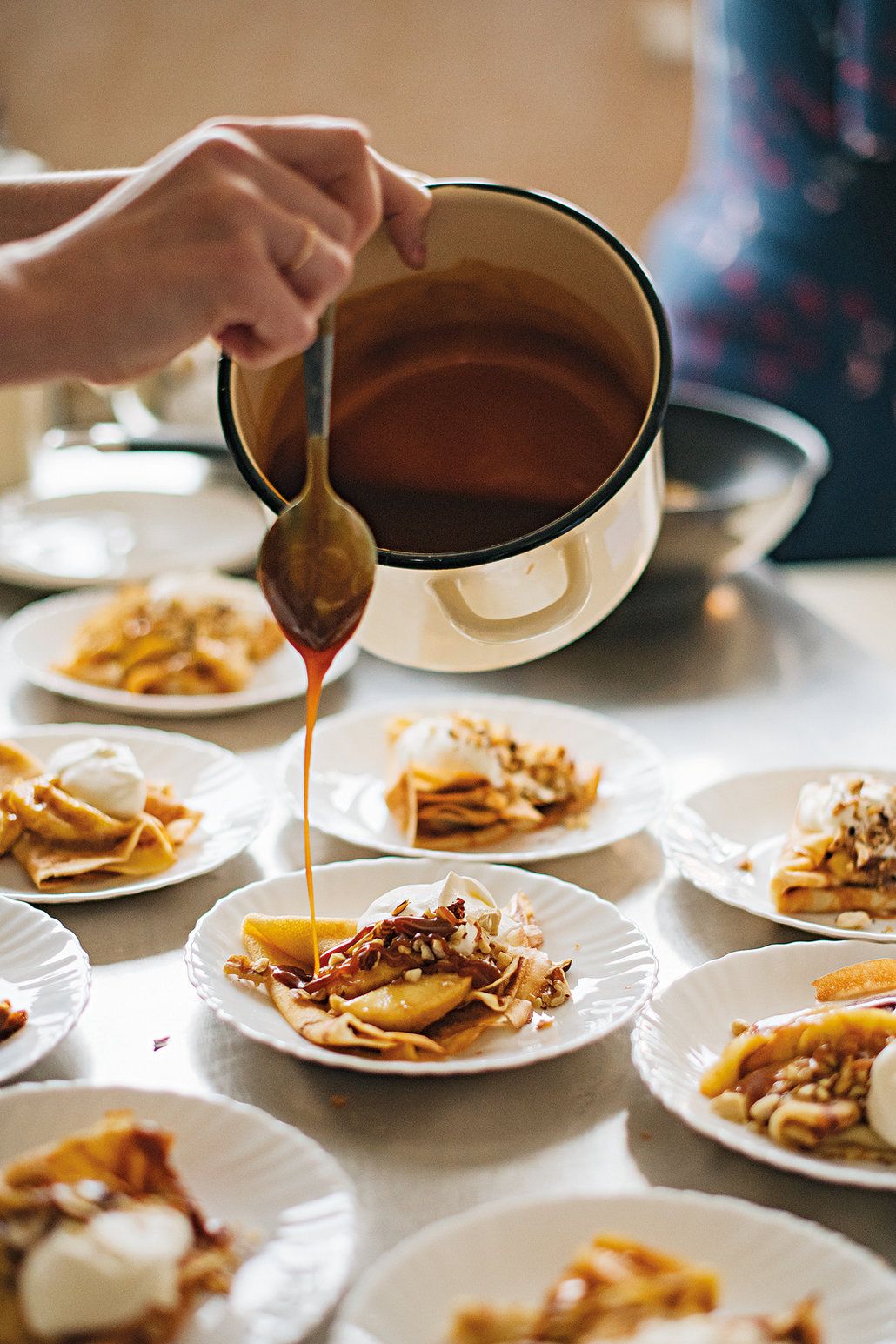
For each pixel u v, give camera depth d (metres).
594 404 0.92
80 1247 0.55
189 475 2.00
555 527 0.78
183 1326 0.57
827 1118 0.70
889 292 2.43
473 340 0.95
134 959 0.89
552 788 1.12
